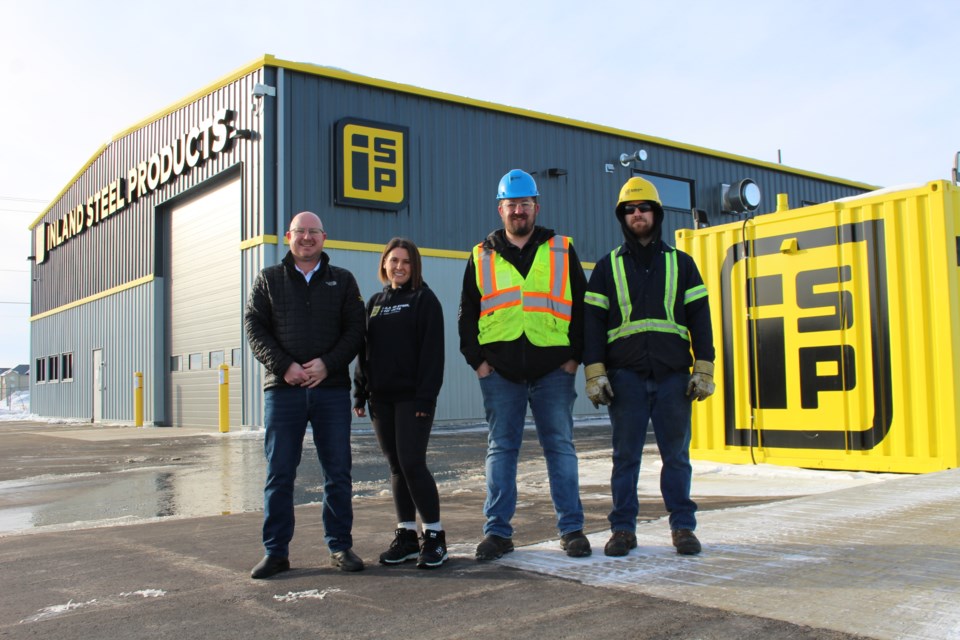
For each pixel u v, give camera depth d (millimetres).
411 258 4254
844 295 7617
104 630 3059
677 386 4098
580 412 21031
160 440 15625
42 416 31609
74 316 28000
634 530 4117
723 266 8578
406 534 4137
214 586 3689
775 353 8086
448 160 18797
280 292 4137
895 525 4430
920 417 7090
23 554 4719
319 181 16953
